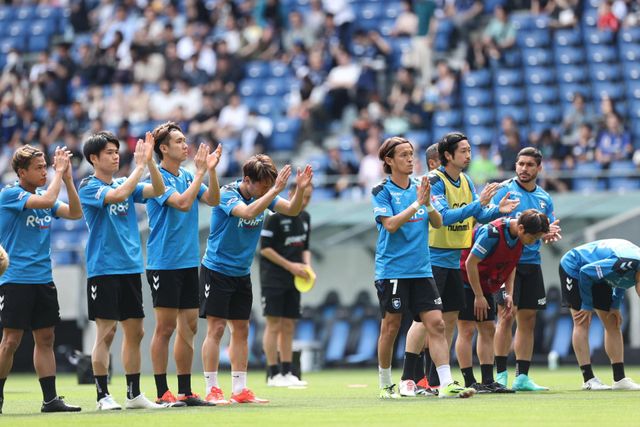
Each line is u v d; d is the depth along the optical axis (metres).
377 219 36.44
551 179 72.12
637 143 83.69
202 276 37.19
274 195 35.34
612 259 40.34
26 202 34.03
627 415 30.08
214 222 36.88
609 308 41.81
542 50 91.75
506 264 38.94
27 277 34.34
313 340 72.19
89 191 34.56
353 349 71.19
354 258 72.38
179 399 36.00
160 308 35.59
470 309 40.12
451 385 36.56
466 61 90.69
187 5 102.75
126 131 84.25
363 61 92.75
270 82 94.94
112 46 98.56
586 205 69.25
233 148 84.81
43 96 97.56
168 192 35.09
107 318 34.59
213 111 87.62
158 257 35.53
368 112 88.06
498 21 91.69
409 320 44.53
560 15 94.56
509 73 89.56
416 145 84.44
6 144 93.94
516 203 37.88
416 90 89.12
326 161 84.75
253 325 71.81
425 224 36.59
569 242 69.38
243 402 37.00
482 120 86.31
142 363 64.56
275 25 99.44
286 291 51.41
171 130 36.47
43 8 112.00
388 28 99.62
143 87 95.88
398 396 38.16
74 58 104.94
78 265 71.62
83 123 91.44
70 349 73.88
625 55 91.19
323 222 72.75
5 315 34.28
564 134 82.50
